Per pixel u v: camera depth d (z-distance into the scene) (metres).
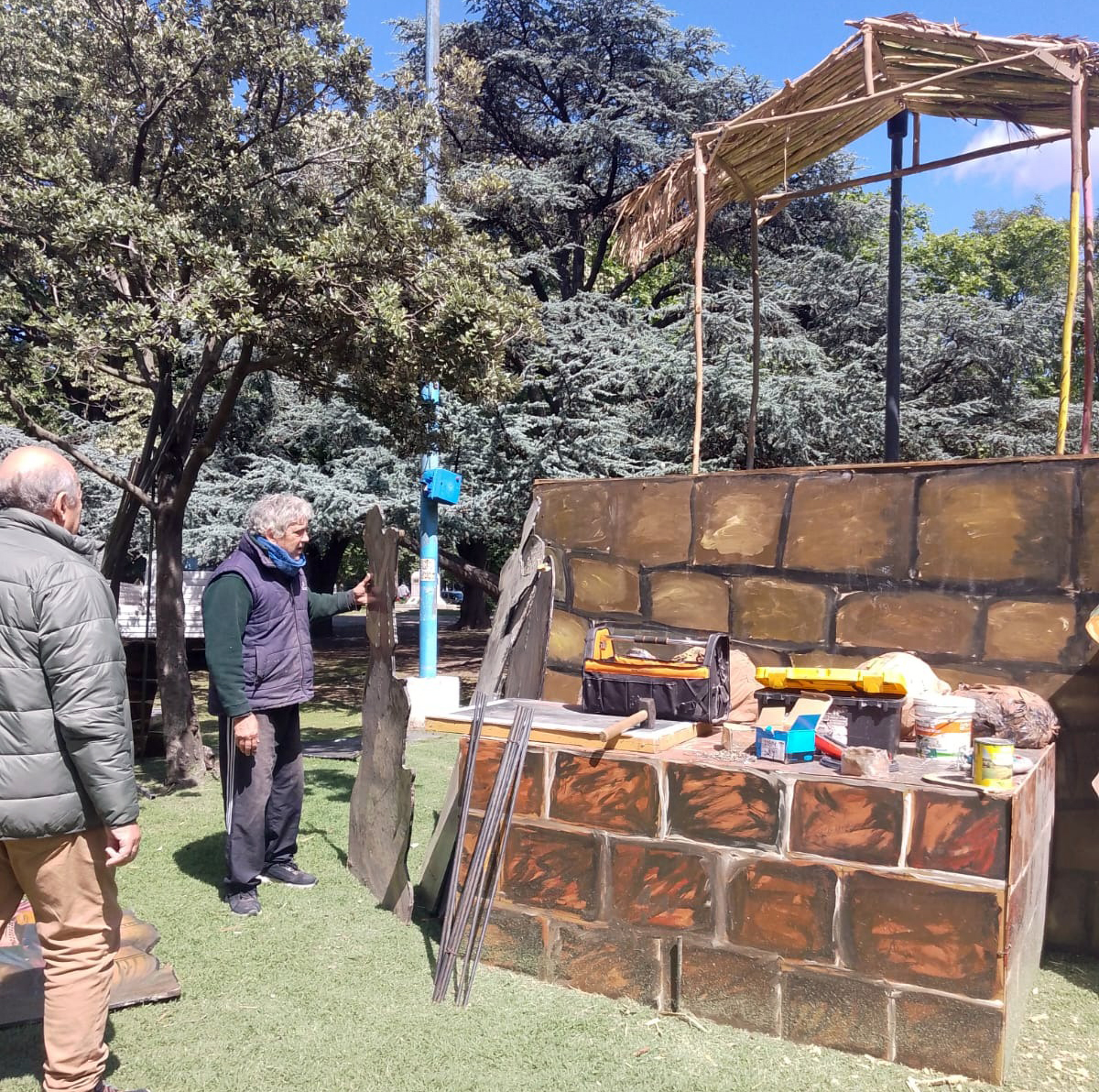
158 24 7.54
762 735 3.19
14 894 2.55
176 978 3.34
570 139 16.02
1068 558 3.69
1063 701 3.68
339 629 26.66
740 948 3.05
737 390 12.45
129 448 14.71
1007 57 4.51
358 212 7.34
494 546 16.02
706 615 4.46
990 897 2.72
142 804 6.28
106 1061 2.75
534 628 4.98
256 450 16.62
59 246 6.61
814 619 4.18
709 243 17.00
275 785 4.39
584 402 13.42
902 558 4.01
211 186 7.75
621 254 5.73
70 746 2.38
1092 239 4.84
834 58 4.72
